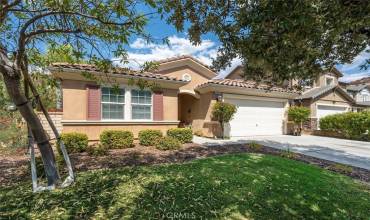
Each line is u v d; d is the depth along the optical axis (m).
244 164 6.75
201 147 9.98
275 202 4.17
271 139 13.87
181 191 4.54
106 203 3.98
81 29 4.36
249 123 15.30
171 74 14.55
